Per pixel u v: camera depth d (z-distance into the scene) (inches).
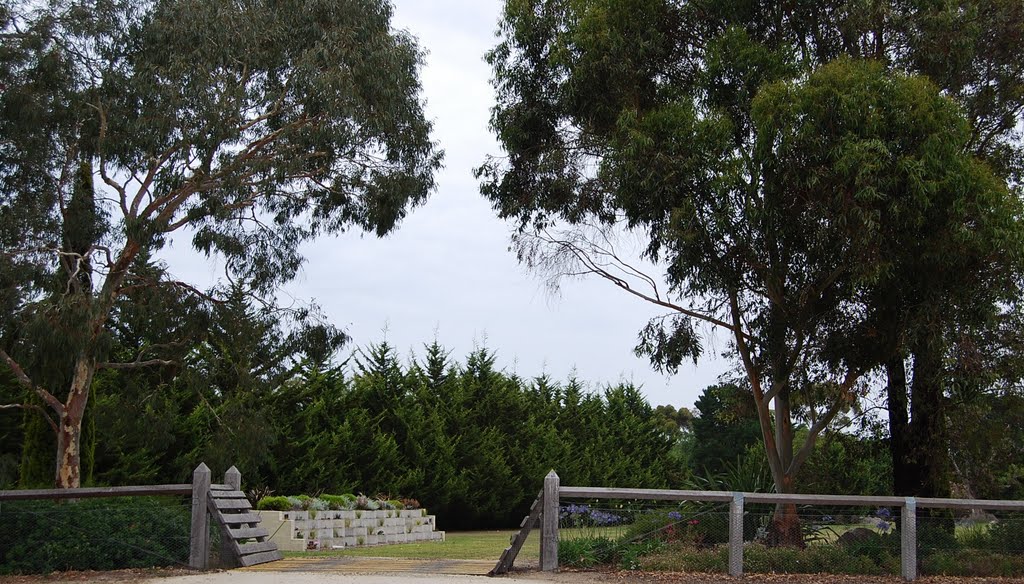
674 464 1659.7
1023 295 569.3
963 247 503.2
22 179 660.1
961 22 591.8
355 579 419.8
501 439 1294.3
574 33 613.6
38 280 634.2
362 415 1109.7
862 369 571.5
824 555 482.3
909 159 484.7
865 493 898.7
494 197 668.7
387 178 749.9
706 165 541.6
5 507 448.8
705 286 553.9
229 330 733.3
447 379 1288.1
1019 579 476.1
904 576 472.1
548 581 423.8
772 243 538.3
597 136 636.1
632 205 562.3
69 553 451.2
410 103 742.5
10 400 853.8
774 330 561.0
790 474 586.9
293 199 755.4
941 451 647.8
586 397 1533.0
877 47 609.0
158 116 633.6
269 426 770.8
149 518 476.4
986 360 595.8
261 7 683.4
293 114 709.9
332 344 781.9
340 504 800.9
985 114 658.2
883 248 507.8
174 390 918.4
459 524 1268.5
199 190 685.3
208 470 479.8
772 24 594.2
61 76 639.1
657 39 593.3
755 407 691.4
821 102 505.4
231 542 478.3
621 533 485.7
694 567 463.5
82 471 669.3
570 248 650.2
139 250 692.1
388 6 730.2
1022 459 723.4
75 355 606.9
